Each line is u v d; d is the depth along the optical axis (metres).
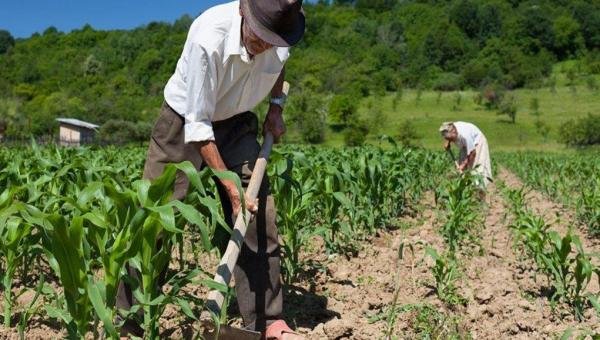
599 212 7.78
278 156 4.24
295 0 3.32
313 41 139.88
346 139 66.69
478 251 6.82
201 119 3.48
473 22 132.75
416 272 5.57
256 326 3.74
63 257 2.82
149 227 2.96
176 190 3.82
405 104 96.69
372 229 7.26
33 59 136.12
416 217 9.49
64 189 5.46
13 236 3.63
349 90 103.19
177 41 118.31
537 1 139.12
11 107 99.94
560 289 4.55
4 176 5.25
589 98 94.00
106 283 2.96
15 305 4.36
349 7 168.88
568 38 125.38
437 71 121.69
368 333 3.93
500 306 4.56
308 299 4.68
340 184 5.58
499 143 70.19
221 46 3.43
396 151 9.62
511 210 8.77
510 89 106.44
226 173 3.09
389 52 126.12
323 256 6.16
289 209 4.81
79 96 99.88
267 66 3.67
